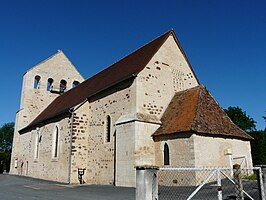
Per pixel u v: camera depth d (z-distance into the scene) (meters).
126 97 18.91
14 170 35.50
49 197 11.66
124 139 17.83
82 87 29.22
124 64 23.55
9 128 74.06
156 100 19.12
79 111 21.98
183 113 17.62
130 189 15.05
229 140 17.06
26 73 37.25
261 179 9.09
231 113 37.19
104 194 12.70
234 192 11.62
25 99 36.41
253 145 30.41
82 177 20.81
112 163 18.92
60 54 39.50
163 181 16.64
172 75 20.83
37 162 28.02
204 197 10.77
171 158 16.45
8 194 12.84
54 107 31.53
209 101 18.31
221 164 16.16
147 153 17.30
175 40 22.06
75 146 21.17
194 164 15.05
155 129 18.08
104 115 20.64
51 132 25.72
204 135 15.91
